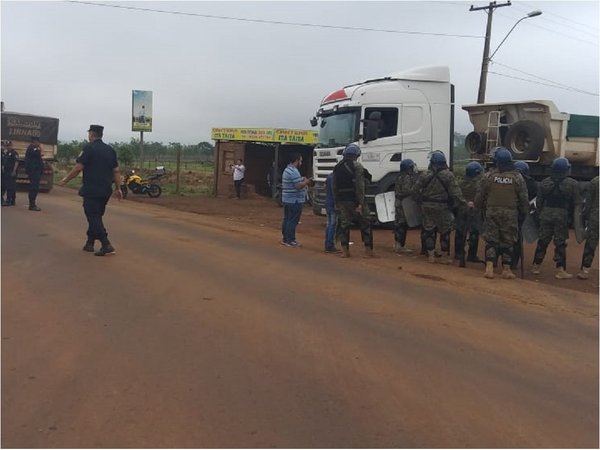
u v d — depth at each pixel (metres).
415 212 11.33
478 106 18.05
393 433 3.89
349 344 5.64
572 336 6.31
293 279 8.38
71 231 12.34
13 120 25.86
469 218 10.34
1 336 5.53
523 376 5.05
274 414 4.11
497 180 9.02
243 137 25.92
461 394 4.59
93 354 5.13
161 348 5.32
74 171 9.31
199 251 10.48
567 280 9.69
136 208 19.84
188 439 3.72
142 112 28.89
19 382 4.52
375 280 8.59
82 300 6.80
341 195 10.56
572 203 9.71
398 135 15.36
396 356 5.38
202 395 4.38
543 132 16.52
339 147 15.34
